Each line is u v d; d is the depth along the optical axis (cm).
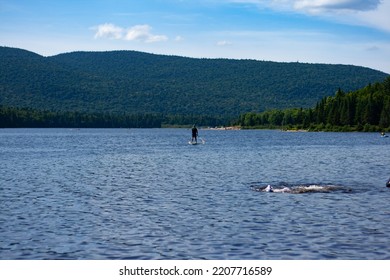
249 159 12781
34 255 3853
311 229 4562
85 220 4981
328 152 15575
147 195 6562
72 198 6347
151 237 4316
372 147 18475
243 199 6153
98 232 4488
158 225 4741
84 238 4297
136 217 5109
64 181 8162
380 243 4112
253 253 3875
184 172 9525
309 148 17938
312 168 10281
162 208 5597
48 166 10994
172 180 8219
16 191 6994
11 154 15225
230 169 10106
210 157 13550
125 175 9038
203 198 6266
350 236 4319
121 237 4319
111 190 7056
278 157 13462
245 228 4609
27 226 4725
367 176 8738
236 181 8038
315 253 3866
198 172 9506
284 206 5647
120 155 14562
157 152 15912
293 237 4291
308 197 6259
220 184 7650
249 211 5369
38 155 14738
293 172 9475
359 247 4012
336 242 4144
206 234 4400
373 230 4519
